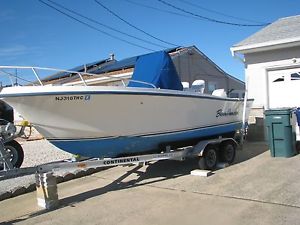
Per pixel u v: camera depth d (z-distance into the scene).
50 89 6.60
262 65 12.38
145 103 7.58
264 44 11.87
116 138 7.56
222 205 6.02
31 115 6.80
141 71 8.59
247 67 12.66
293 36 11.45
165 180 7.91
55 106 6.71
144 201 6.55
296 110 9.87
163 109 7.95
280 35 12.18
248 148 11.05
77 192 7.42
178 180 7.82
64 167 6.86
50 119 6.86
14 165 8.54
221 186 7.12
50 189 6.50
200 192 6.84
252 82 12.57
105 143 7.55
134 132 7.69
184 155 8.39
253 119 12.45
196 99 8.61
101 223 5.63
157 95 7.71
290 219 5.21
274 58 12.17
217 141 8.65
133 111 7.49
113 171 9.10
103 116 7.19
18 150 8.66
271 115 9.46
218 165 8.73
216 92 9.87
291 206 5.73
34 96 6.54
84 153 7.61
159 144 8.32
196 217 5.59
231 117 10.01
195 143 9.08
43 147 13.63
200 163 8.35
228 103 9.77
